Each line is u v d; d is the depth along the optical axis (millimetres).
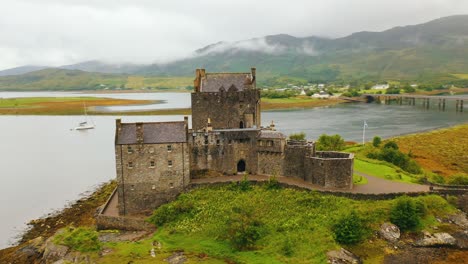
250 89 101375
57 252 66375
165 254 65938
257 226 70688
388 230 71000
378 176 94625
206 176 92875
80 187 115875
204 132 92062
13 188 115500
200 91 103000
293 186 83688
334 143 128125
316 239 67188
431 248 68812
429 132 189625
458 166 127938
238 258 63781
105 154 163625
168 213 78625
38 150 173625
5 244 78562
